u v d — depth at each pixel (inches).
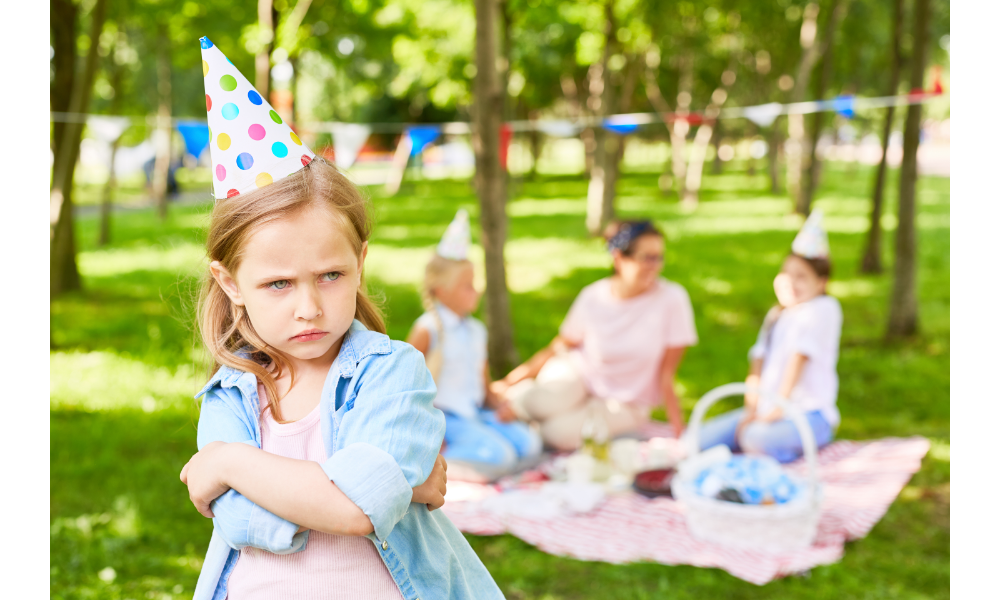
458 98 749.9
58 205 262.4
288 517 45.6
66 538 133.3
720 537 131.6
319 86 1160.2
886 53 735.1
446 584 52.7
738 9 572.7
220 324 53.7
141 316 299.4
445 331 156.7
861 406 211.9
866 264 395.5
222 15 420.8
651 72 789.9
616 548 130.4
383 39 479.5
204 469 48.2
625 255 168.6
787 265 165.5
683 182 813.9
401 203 791.1
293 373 52.0
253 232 47.1
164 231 563.2
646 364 175.0
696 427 143.3
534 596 117.8
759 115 235.0
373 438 47.4
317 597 49.1
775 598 117.0
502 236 228.4
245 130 50.1
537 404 175.2
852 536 135.6
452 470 158.7
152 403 205.5
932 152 1376.7
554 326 303.9
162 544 133.5
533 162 1154.7
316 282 47.8
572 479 154.6
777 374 167.6
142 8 422.6
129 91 684.7
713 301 349.1
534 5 351.9
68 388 215.9
